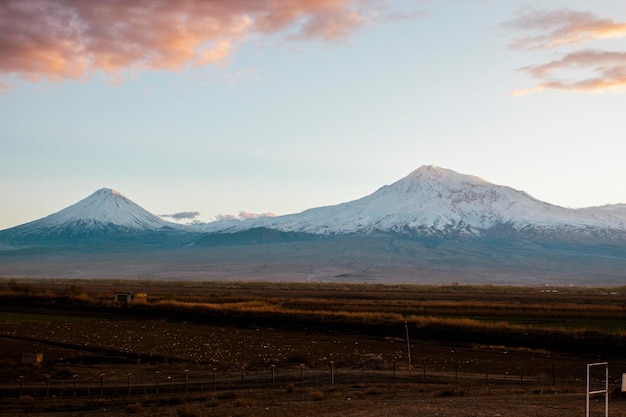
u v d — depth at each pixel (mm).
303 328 93938
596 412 32125
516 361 66312
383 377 53469
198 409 35844
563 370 60969
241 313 108000
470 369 61062
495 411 32719
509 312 108688
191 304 117438
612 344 76250
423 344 79062
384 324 93875
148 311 114938
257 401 39438
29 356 59875
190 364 62312
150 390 47062
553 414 31703
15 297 134625
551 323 95750
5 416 36469
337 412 33312
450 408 34031
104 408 39125
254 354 69625
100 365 61062
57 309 119312
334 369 59156
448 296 172000
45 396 44875
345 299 153500
